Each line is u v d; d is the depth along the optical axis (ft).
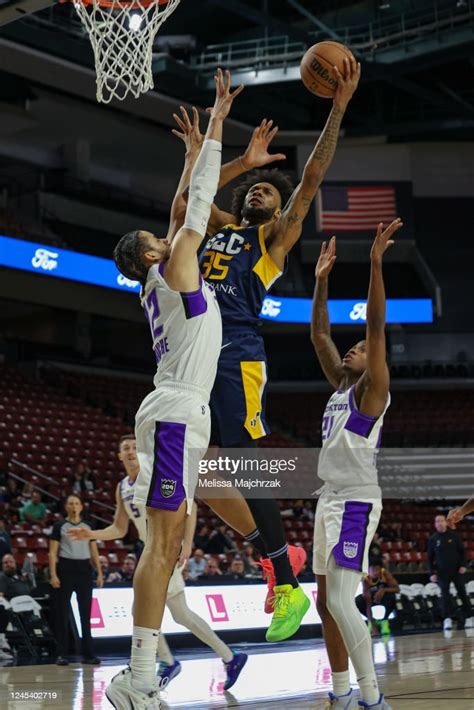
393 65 59.41
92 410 61.16
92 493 47.11
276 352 79.51
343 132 71.46
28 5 25.40
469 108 66.28
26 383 61.41
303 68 12.53
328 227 73.97
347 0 65.10
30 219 64.85
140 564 10.30
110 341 76.23
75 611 26.63
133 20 19.40
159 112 64.95
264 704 14.29
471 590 40.04
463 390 76.13
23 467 48.44
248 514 12.42
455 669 19.10
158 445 10.44
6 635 26.58
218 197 69.41
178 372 10.66
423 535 55.62
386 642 28.99
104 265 59.82
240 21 66.44
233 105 67.46
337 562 11.71
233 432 11.82
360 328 74.08
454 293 77.77
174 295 10.66
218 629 29.78
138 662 10.00
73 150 70.74
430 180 78.07
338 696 12.63
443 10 58.13
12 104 63.77
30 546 35.81
